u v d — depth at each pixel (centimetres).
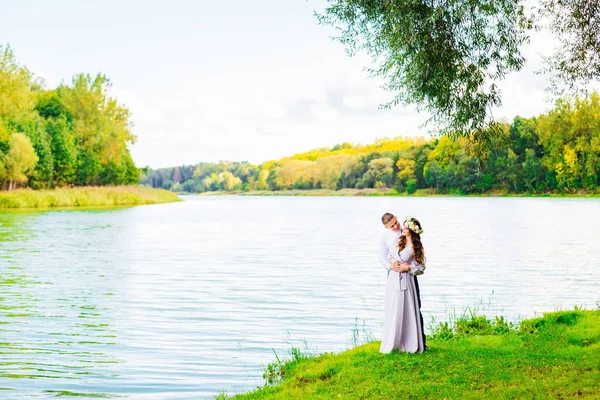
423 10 1080
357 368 823
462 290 1828
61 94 9819
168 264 2523
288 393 757
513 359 830
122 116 10025
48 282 2009
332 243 3584
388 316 896
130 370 1014
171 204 11256
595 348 863
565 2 1234
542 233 4088
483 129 1185
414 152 16575
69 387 928
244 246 3378
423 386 727
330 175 19975
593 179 10306
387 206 9975
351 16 1163
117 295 1761
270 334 1278
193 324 1373
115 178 10206
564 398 665
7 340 1215
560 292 1788
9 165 7525
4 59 7969
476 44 1138
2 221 5244
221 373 996
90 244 3400
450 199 12275
